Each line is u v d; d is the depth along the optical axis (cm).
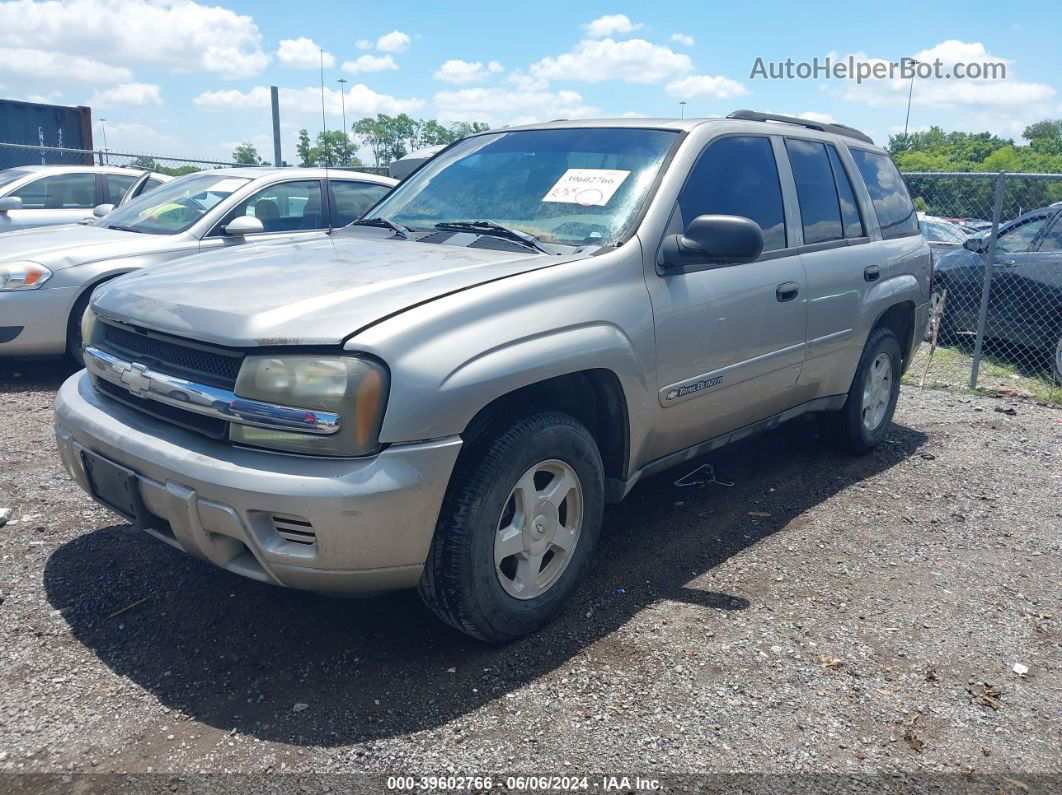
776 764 265
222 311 291
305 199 771
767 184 444
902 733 282
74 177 1052
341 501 265
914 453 583
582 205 383
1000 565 411
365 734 271
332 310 285
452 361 283
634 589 373
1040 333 820
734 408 422
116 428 308
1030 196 990
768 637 337
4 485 455
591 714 285
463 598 297
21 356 664
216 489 273
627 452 362
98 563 377
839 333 486
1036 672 321
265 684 296
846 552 420
